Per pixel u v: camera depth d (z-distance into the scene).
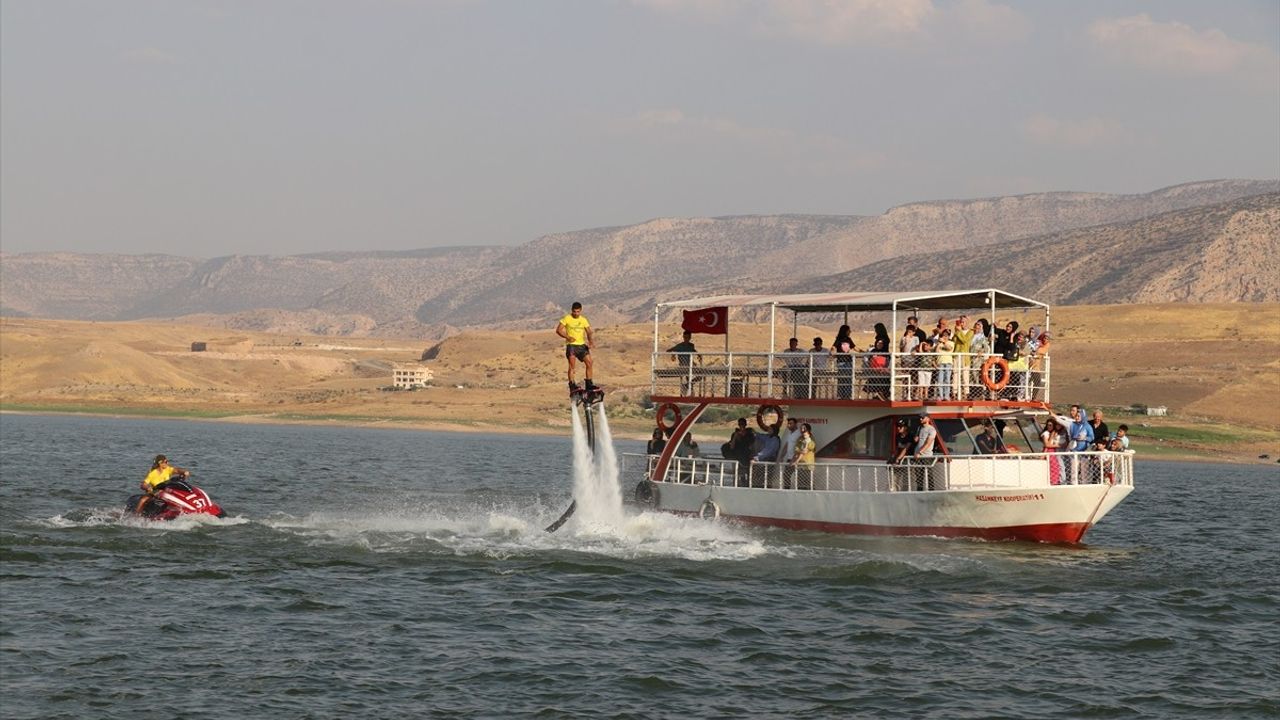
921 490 49.88
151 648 33.56
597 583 42.81
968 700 30.47
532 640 35.12
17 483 80.12
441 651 33.84
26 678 30.67
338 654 33.34
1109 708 30.09
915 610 39.81
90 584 41.19
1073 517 51.16
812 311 55.53
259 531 53.03
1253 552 58.41
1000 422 53.22
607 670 32.22
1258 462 173.25
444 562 46.31
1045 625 38.34
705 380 55.91
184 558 46.22
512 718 28.50
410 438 194.62
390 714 28.58
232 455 125.94
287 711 28.69
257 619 36.97
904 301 50.16
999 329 52.16
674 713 29.03
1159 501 88.62
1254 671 33.72
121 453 123.81
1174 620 39.59
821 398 52.22
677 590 41.91
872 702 30.16
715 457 55.66
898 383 50.34
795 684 31.44
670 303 56.53
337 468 109.44
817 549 49.31
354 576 43.47
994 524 50.47
